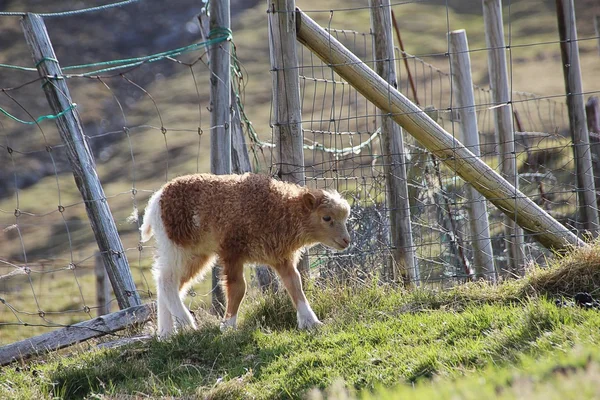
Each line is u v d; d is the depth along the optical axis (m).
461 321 9.25
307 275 12.63
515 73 63.56
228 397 8.22
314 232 11.60
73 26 101.56
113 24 101.88
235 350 9.73
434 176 16.38
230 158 13.83
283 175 12.61
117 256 12.62
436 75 59.59
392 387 7.61
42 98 83.00
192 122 72.38
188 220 11.47
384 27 13.31
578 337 7.64
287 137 12.54
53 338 11.33
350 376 8.25
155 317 11.95
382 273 13.11
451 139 12.22
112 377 9.34
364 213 14.27
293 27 12.31
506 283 11.05
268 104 67.69
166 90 83.62
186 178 11.65
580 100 14.80
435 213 16.19
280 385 8.35
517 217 12.26
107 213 12.62
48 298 31.19
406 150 15.77
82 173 12.51
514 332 8.41
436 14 85.44
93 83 86.75
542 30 75.19
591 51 65.38
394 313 10.52
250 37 87.12
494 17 15.34
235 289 11.43
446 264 14.44
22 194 62.28
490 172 12.22
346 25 77.81
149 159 65.25
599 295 10.05
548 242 12.21
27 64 89.88
